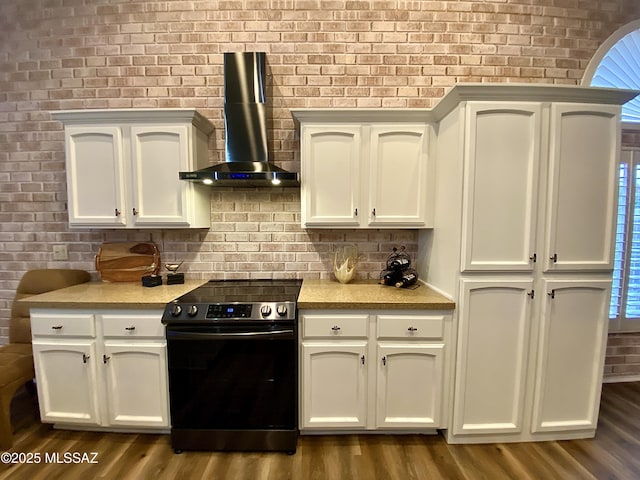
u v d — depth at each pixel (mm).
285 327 1671
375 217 2033
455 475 1570
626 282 2393
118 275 2307
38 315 1785
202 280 2340
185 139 2000
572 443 1791
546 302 1722
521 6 2234
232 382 1709
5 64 2289
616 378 2453
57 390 1813
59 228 2359
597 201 1708
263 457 1693
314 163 2008
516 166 1666
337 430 1846
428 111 1936
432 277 2076
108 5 2229
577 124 1668
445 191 1873
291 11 2211
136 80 2262
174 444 1724
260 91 2051
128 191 2047
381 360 1754
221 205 2332
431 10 2219
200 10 2219
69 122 2014
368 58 2232
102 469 1610
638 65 2328
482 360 1742
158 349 1748
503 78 2256
